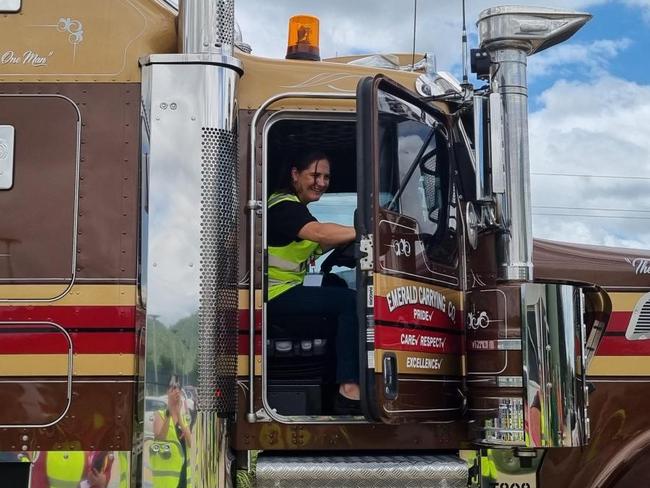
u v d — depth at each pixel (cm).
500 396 351
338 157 431
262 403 355
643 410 411
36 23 360
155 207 342
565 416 348
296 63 386
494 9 364
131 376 339
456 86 420
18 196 346
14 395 336
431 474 358
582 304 363
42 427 335
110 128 352
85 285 342
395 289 342
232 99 354
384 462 359
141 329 339
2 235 344
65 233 345
